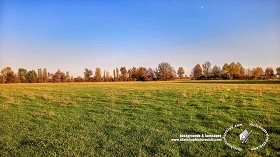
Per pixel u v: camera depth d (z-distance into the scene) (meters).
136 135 13.15
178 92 30.23
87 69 141.38
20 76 126.25
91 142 12.23
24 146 11.80
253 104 19.61
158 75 145.75
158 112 18.38
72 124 15.62
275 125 13.95
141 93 30.97
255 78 120.94
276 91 28.12
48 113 19.06
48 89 41.88
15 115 18.61
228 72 125.56
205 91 30.91
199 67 147.50
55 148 11.52
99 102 24.02
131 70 146.50
